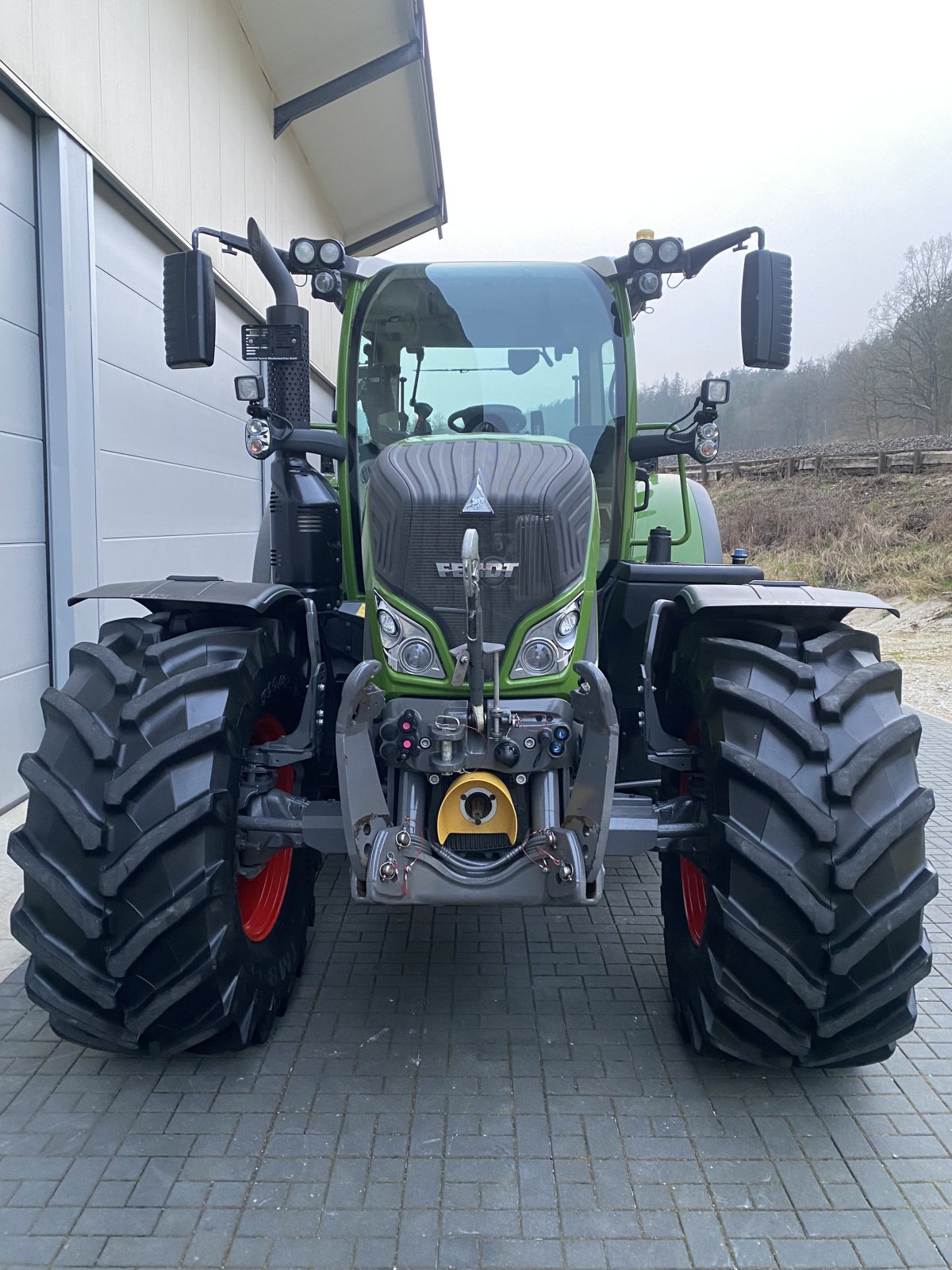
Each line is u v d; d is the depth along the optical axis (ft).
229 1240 6.09
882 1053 7.68
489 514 7.91
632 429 10.71
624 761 10.50
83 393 15.96
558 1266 5.91
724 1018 7.54
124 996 7.13
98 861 7.07
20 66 13.94
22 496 14.89
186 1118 7.29
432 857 7.56
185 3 21.93
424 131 38.78
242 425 27.27
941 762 18.26
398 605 8.11
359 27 29.09
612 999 9.17
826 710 7.36
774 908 7.14
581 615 8.38
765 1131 7.22
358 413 10.78
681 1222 6.28
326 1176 6.66
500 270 10.84
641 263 9.98
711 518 15.14
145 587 8.29
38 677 15.39
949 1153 7.01
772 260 9.32
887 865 7.18
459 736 7.61
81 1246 6.04
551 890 7.47
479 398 10.80
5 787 14.32
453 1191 6.53
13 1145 6.98
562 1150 6.97
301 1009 8.96
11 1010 8.91
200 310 9.04
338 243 10.12
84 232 16.05
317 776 10.13
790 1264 5.97
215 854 7.23
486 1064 8.05
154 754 7.13
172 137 20.98
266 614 8.87
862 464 67.62
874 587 46.62
